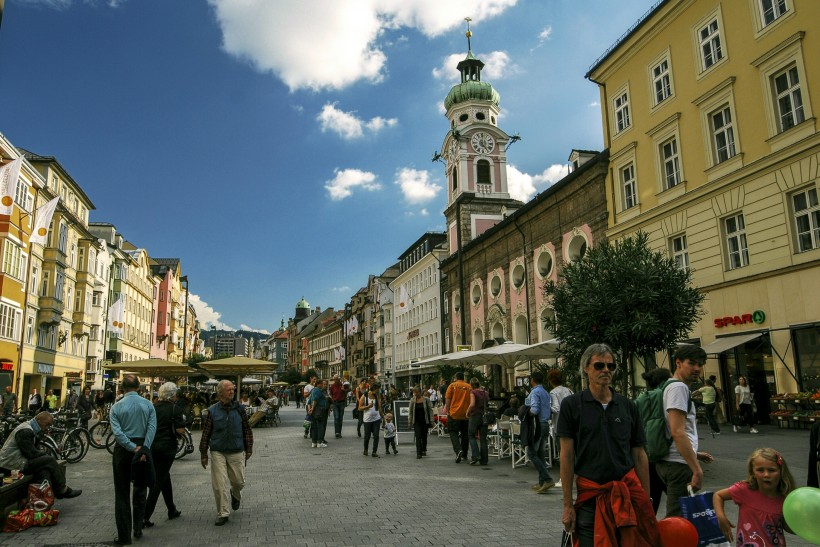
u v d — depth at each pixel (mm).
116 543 6637
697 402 17141
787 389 18234
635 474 3992
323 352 130500
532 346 17078
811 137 17625
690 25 23203
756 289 19562
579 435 4086
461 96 58062
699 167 22453
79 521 7828
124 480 6734
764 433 16734
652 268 13203
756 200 19656
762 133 19672
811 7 18016
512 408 14555
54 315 38875
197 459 14609
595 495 3916
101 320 52719
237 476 8031
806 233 18094
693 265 22422
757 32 20016
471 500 8922
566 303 14180
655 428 5277
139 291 70062
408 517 7789
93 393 39375
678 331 13523
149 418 7012
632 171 26906
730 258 21047
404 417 18156
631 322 12914
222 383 7984
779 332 18578
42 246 38469
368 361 87000
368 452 15602
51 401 29688
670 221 23766
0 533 7160
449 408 13430
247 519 7801
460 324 49375
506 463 13172
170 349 92688
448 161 58250
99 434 18938
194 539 6805
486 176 55844
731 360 20594
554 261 33125
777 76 19438
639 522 3846
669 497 5152
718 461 11500
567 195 31469
